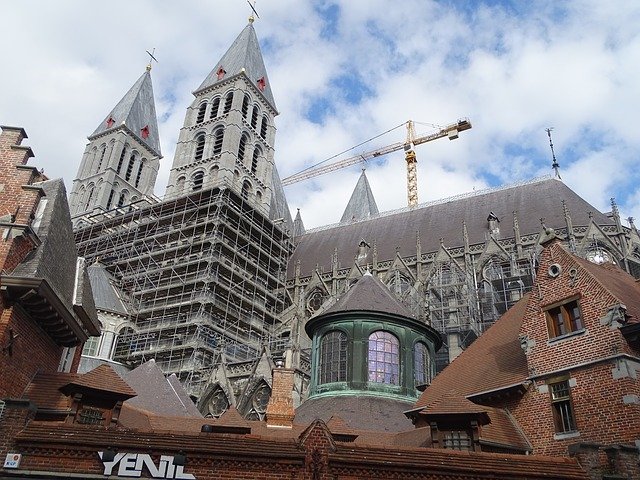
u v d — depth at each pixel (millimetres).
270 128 99312
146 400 31500
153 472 15969
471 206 73250
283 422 27359
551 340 22188
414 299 60875
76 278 26578
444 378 28891
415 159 144125
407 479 16391
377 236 76875
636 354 19828
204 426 22391
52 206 24547
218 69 100375
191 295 64375
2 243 20359
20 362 20500
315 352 33906
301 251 82562
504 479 16484
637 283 26797
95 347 58156
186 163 90812
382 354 32156
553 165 71312
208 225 71875
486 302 60406
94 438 16453
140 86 114062
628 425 18531
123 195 101438
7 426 16375
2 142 23297
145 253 74375
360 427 27312
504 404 23297
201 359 59344
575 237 59719
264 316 72062
